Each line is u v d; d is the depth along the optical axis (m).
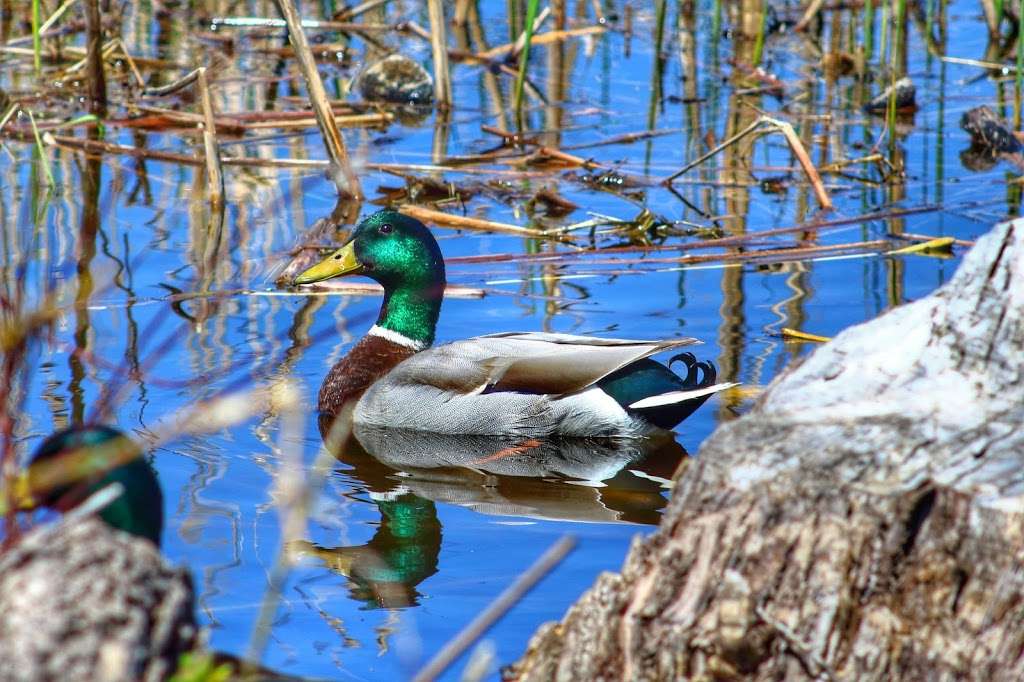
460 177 17.67
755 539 5.14
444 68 20.59
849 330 6.42
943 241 14.86
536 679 5.78
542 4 26.30
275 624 7.44
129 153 18.02
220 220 15.81
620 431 11.41
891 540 5.01
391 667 6.96
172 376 11.55
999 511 4.89
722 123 20.03
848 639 5.07
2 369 6.62
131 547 3.99
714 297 13.57
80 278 13.69
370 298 13.95
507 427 11.59
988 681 4.92
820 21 25.38
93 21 19.38
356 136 19.38
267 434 10.83
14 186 16.70
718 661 5.14
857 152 18.66
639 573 5.46
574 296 13.74
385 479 10.30
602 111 20.58
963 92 21.31
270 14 24.78
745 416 5.90
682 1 26.39
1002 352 5.84
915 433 5.42
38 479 5.16
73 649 3.74
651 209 16.48
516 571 8.32
